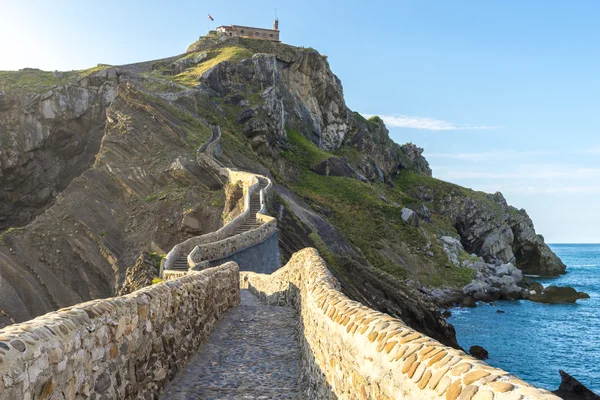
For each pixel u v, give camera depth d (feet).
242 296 74.79
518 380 10.98
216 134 254.47
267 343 40.45
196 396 27.86
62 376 16.43
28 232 181.37
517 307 209.26
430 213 387.55
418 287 217.36
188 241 119.85
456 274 245.04
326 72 424.05
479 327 167.12
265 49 388.57
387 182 424.05
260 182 179.83
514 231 404.98
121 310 22.45
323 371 24.08
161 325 28.37
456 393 11.69
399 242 255.29
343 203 279.28
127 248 178.91
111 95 305.32
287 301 56.75
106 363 20.22
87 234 182.91
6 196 286.46
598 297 241.76
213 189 197.47
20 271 171.12
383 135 491.72
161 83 297.74
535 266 397.80
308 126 374.84
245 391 28.99
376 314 19.04
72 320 18.06
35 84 310.04
